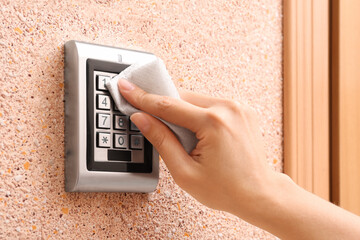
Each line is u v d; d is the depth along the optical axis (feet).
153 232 1.77
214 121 1.52
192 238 1.88
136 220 1.73
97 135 1.56
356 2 2.51
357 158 2.47
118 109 1.61
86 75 1.57
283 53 2.27
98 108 1.57
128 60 1.68
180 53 1.91
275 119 2.21
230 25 2.08
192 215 1.89
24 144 1.51
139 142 1.66
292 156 2.23
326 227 1.58
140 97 1.57
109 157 1.59
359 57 2.51
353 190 2.44
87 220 1.62
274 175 1.63
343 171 2.41
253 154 1.58
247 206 1.56
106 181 1.58
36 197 1.52
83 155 1.54
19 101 1.50
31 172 1.51
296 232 1.57
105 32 1.71
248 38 2.14
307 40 2.33
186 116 1.53
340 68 2.42
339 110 2.41
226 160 1.53
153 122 1.56
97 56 1.60
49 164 1.55
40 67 1.55
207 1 2.01
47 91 1.56
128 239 1.71
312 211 1.59
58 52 1.60
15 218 1.47
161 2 1.87
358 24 2.52
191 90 1.93
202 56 1.97
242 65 2.11
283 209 1.57
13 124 1.49
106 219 1.66
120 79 1.60
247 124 1.60
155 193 1.79
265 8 2.22
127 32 1.77
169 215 1.82
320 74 2.37
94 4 1.69
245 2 2.14
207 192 1.56
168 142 1.56
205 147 1.53
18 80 1.51
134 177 1.65
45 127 1.55
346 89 2.44
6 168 1.47
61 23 1.61
